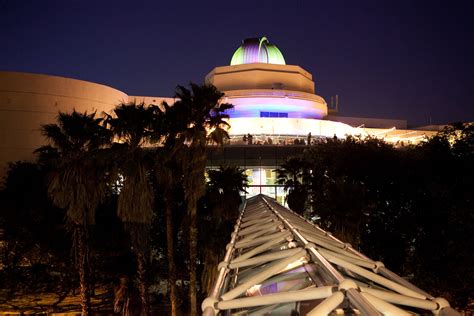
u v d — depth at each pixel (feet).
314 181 136.26
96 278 118.01
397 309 15.10
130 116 79.41
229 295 20.31
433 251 89.10
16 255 121.70
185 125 85.61
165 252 118.52
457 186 89.51
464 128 95.66
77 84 205.16
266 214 53.06
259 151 183.52
